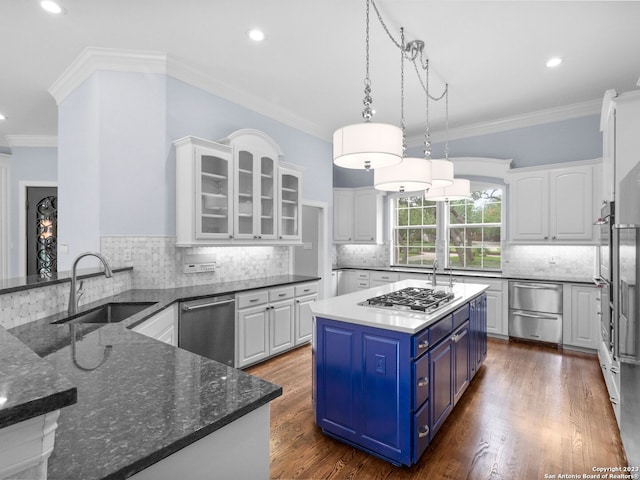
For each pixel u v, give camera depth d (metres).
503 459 2.10
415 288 3.30
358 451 2.19
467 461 2.09
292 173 4.27
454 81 3.70
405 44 2.99
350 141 1.88
